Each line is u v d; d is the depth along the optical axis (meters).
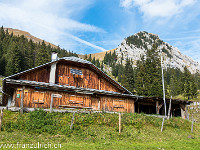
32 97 20.91
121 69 146.62
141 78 58.84
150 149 12.45
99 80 27.17
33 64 91.44
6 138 12.62
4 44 113.38
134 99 28.00
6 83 20.05
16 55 75.00
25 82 20.19
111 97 26.19
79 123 17.39
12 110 17.83
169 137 18.03
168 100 27.97
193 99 85.25
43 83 22.12
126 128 18.48
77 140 13.98
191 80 92.06
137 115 23.00
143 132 18.31
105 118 19.39
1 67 77.19
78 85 25.38
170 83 108.31
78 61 25.23
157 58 68.56
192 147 13.75
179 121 24.88
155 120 22.61
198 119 45.47
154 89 52.38
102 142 13.98
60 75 24.52
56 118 17.66
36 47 112.56
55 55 27.31
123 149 11.91
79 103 23.84
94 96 25.34
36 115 17.11
